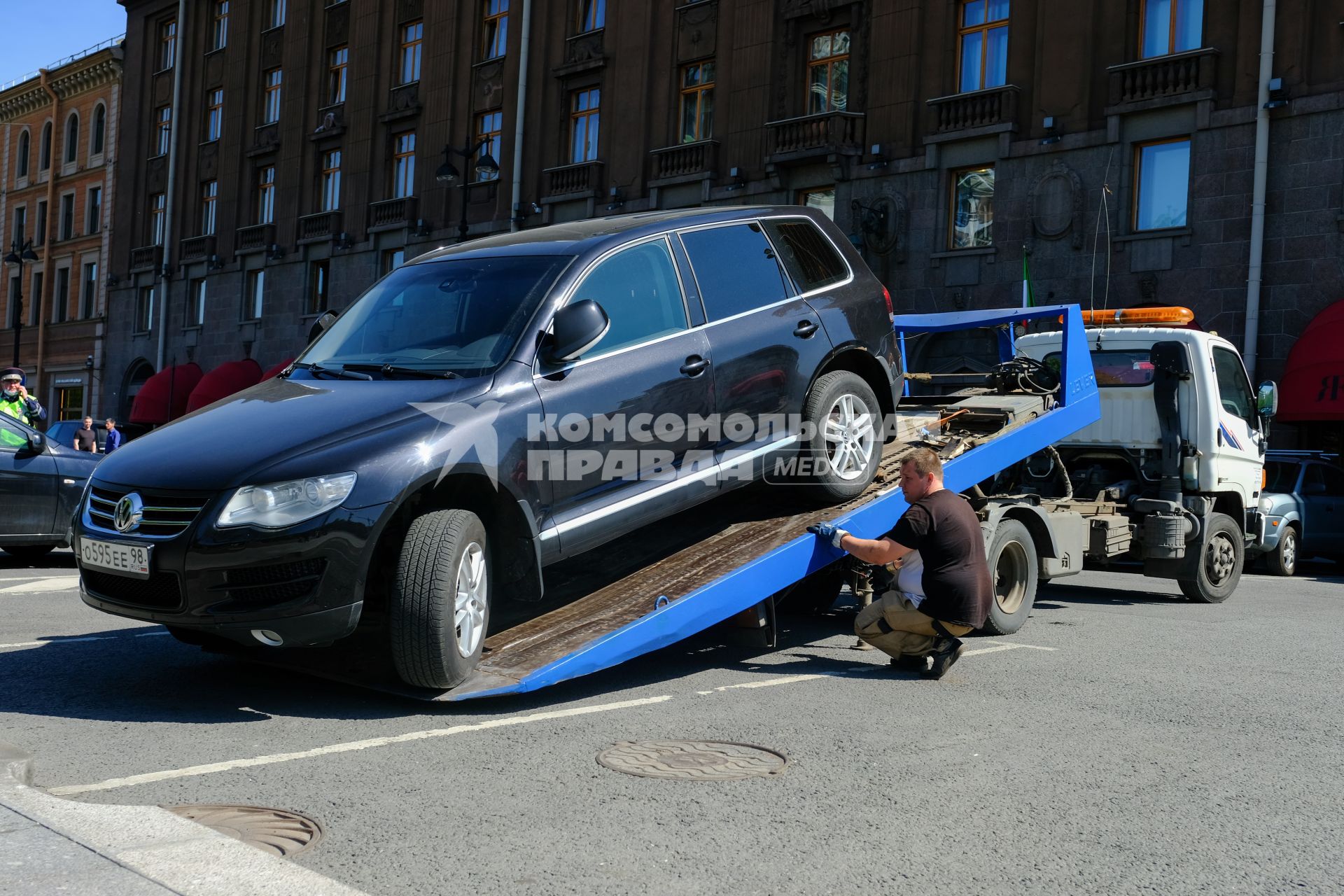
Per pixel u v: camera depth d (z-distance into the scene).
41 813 3.43
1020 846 3.72
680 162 25.67
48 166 48.09
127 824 3.37
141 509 5.11
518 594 5.63
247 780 4.22
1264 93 18.27
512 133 29.50
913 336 10.09
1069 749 4.97
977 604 6.42
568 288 5.91
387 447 5.07
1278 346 18.22
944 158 21.88
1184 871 3.53
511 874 3.35
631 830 3.77
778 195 24.12
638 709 5.57
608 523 5.82
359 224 33.72
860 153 22.88
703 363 6.27
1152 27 19.77
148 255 41.47
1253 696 6.17
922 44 22.33
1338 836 3.88
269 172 37.50
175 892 2.89
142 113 42.75
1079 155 20.28
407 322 6.12
